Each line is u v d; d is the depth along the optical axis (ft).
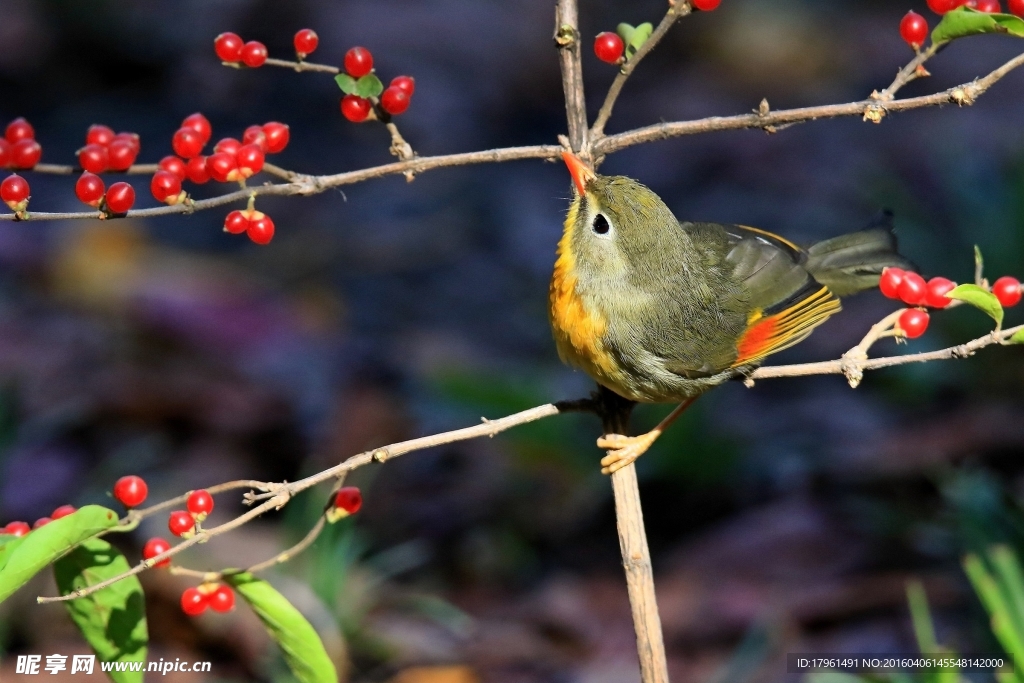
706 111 67.15
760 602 32.42
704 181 61.16
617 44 19.06
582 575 35.35
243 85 69.10
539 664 31.30
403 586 35.22
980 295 17.04
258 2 74.84
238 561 31.94
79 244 52.70
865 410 42.06
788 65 71.20
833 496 36.52
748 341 23.72
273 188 17.49
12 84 67.77
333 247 56.03
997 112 65.62
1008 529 29.43
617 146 19.30
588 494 38.65
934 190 57.26
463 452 40.70
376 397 43.68
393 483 39.96
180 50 71.26
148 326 47.50
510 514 38.22
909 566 32.96
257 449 41.63
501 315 51.01
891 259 25.96
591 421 40.14
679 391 23.35
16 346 46.06
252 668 30.04
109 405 42.60
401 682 30.14
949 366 42.45
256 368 45.65
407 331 49.29
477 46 73.92
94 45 70.59
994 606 23.81
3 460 37.50
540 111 69.26
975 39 74.18
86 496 37.65
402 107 18.39
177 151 17.76
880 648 29.99
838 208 56.39
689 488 38.14
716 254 24.80
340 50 71.72
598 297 22.54
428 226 58.03
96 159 18.01
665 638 31.83
